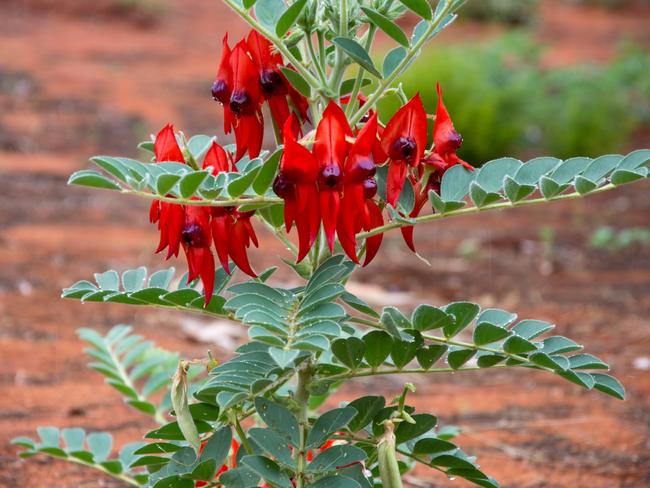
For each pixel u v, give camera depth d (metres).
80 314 7.01
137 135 13.88
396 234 10.19
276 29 2.54
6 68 17.19
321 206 2.37
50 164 12.04
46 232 9.20
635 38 26.36
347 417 2.60
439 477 4.54
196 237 2.49
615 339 6.95
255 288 2.47
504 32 25.97
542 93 14.79
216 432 2.67
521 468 4.68
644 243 10.00
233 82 2.69
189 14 24.97
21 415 5.12
